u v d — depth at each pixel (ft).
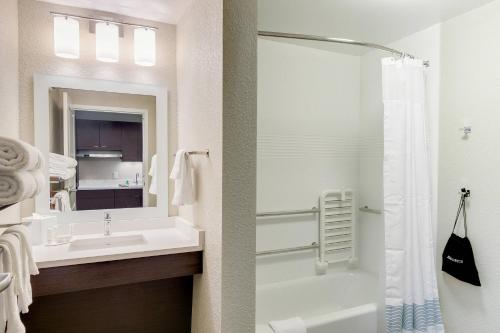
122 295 6.23
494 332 5.84
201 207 5.49
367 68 8.89
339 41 6.49
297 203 8.42
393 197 6.12
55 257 4.66
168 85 7.13
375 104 8.63
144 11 6.54
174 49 7.18
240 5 3.93
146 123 6.93
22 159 2.99
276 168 8.14
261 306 7.82
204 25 5.21
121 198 6.73
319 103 8.62
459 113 6.48
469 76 6.29
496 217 5.82
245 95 4.00
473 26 6.22
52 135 6.15
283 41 8.05
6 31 5.05
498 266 5.78
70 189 6.30
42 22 6.05
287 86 8.19
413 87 6.41
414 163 6.30
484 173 6.02
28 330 5.56
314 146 8.61
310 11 6.39
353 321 6.70
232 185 3.98
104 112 6.59
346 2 6.06
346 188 9.04
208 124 5.01
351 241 9.02
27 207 5.96
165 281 6.57
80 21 6.32
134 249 5.13
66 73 6.24
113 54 6.30
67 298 5.82
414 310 6.13
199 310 5.56
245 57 3.97
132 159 6.82
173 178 5.72
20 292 2.99
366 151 8.95
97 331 6.06
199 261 5.45
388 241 6.12
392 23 6.92
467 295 6.33
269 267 8.16
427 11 6.35
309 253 8.64
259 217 7.98
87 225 6.41
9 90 5.21
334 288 8.74
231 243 4.00
